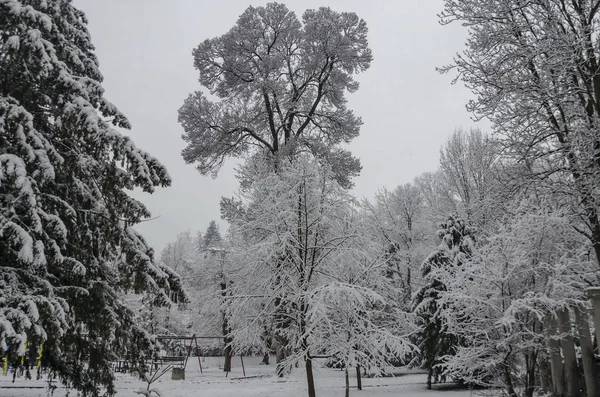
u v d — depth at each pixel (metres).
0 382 16.16
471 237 18.19
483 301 9.73
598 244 11.11
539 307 9.42
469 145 28.09
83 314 9.26
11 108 8.23
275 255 11.48
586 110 12.12
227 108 20.61
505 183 12.77
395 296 15.72
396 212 31.25
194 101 20.39
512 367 10.08
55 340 8.35
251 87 19.81
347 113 21.44
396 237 29.83
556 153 12.44
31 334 7.21
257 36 20.48
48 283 8.24
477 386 15.47
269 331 12.51
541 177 12.24
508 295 9.86
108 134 8.91
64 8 11.05
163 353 32.38
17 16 8.36
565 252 10.20
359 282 12.38
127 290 10.29
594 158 11.13
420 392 15.70
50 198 8.93
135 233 10.63
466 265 10.74
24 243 7.38
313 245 12.12
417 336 18.11
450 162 28.73
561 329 10.48
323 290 10.22
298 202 11.89
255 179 16.36
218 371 27.66
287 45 21.62
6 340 6.67
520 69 12.39
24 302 7.32
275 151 20.52
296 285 11.57
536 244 10.04
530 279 10.02
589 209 11.53
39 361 9.34
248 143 21.59
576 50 11.27
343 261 12.12
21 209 8.25
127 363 10.62
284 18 20.97
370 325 11.45
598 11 12.33
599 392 10.08
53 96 9.82
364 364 11.13
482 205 13.92
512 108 12.30
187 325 38.66
